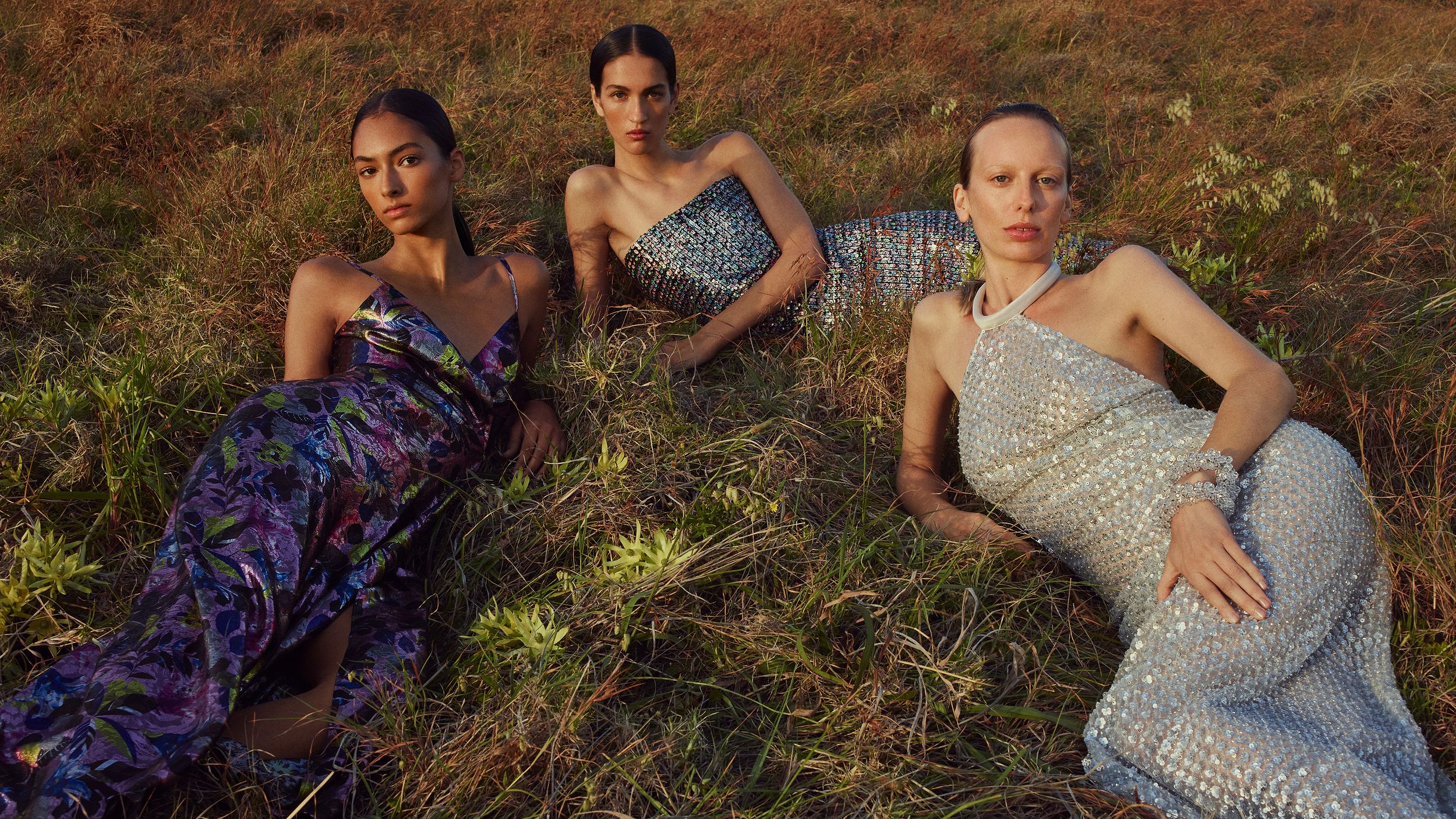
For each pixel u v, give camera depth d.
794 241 3.98
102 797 1.83
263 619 2.23
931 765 2.13
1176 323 2.55
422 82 6.06
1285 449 2.37
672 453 3.08
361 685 2.23
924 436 3.16
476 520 2.85
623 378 3.37
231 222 4.11
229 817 2.03
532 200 4.68
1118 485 2.54
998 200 2.68
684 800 2.07
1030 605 2.67
